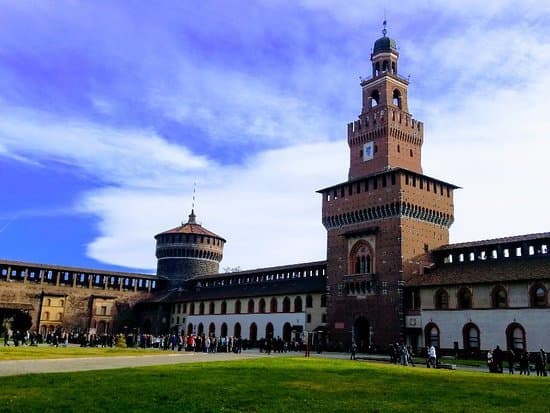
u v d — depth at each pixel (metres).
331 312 90.00
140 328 135.12
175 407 21.11
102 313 130.38
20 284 121.44
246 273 119.38
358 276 85.75
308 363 44.56
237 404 22.16
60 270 126.56
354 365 44.47
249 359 50.00
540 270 66.81
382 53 99.75
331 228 94.06
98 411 20.11
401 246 81.19
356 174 97.25
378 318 81.94
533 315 65.19
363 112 99.19
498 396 26.58
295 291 100.31
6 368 35.56
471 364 59.19
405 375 36.25
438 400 24.89
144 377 30.36
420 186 86.31
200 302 125.06
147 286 139.38
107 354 55.06
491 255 78.50
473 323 70.94
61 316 124.56
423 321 76.62
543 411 22.45
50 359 45.09
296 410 21.09
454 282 73.69
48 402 21.50
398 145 94.56
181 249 141.00
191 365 39.97
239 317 113.56
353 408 21.86
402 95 98.62
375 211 86.31
